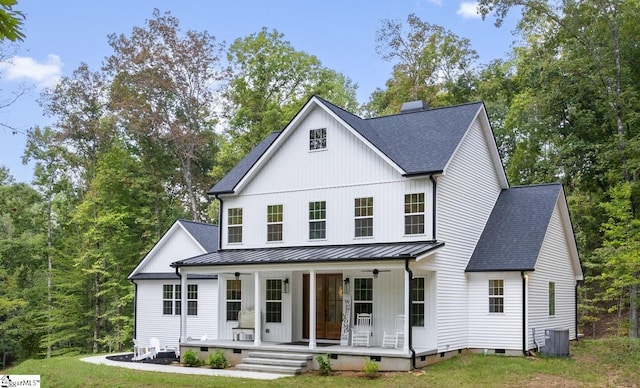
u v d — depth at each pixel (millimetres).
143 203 41875
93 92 43344
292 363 18516
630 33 30797
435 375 16844
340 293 21531
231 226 24000
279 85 45062
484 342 21203
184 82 41031
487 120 23359
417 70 42625
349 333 20516
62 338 36688
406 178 20109
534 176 35531
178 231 27156
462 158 21797
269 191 23156
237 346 20344
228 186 24125
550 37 34219
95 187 39375
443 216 20094
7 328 39062
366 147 21125
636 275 26875
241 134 44250
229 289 23797
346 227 21203
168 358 22969
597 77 30031
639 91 30891
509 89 41688
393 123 23453
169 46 40719
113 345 36188
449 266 20375
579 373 17266
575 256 26359
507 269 20828
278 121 42156
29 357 40406
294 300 22266
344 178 21484
